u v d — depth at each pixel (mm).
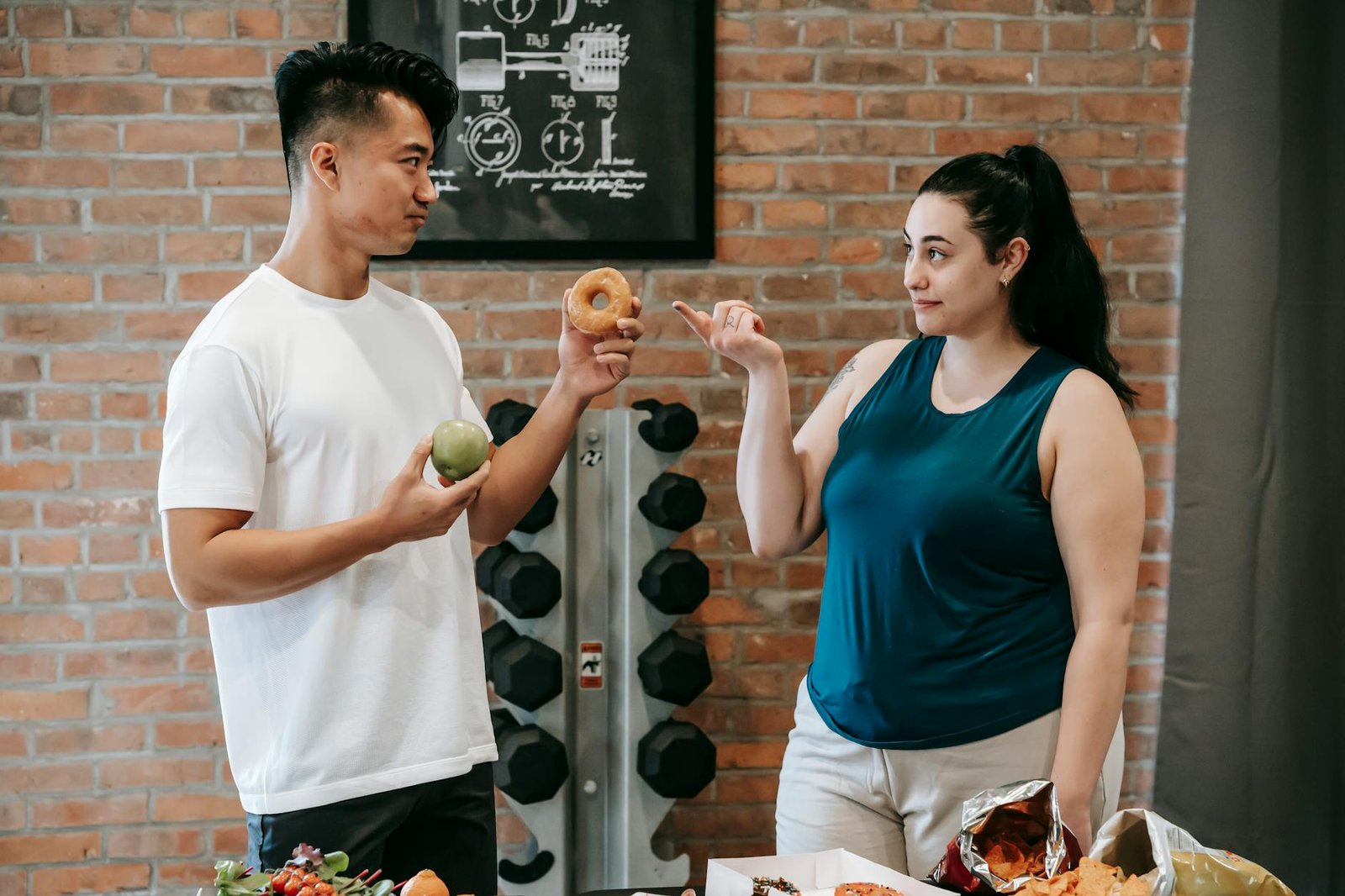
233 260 2627
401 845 1474
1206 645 2680
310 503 1374
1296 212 2629
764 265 2707
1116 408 1506
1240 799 2676
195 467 1306
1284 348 2643
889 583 1544
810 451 1739
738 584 2719
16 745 2607
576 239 2664
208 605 1313
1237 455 2658
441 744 1414
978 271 1524
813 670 1673
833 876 1205
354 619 1383
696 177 2672
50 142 2588
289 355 1377
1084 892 1001
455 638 1450
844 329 2721
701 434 2703
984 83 2719
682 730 2346
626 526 2383
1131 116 2736
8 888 2611
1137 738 2777
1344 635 2645
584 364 1590
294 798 1354
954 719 1522
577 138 2656
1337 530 2643
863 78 2699
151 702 2637
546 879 2348
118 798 2633
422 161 1423
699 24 2652
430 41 2625
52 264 2594
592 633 2404
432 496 1309
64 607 2613
